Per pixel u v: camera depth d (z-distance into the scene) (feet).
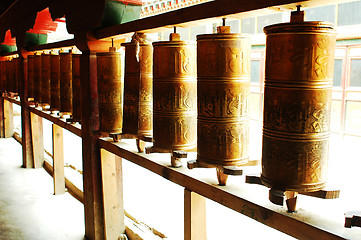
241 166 6.13
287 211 5.14
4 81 26.05
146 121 8.46
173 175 7.37
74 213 14.34
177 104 7.09
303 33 4.43
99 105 9.86
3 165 20.85
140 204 13.96
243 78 5.82
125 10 9.73
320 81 4.55
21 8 17.28
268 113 4.90
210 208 13.38
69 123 12.82
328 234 4.51
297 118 4.60
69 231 12.73
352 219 4.37
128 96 8.41
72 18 11.11
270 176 4.96
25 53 18.48
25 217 13.94
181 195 15.07
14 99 22.66
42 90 15.42
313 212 5.11
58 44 13.20
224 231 11.13
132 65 8.18
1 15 22.09
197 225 7.03
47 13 15.99
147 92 8.34
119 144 9.79
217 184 6.37
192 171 7.24
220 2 5.74
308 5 4.71
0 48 25.31
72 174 18.42
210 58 5.77
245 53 5.79
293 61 4.53
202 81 5.94
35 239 12.20
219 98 5.80
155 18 7.43
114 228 11.35
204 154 6.12
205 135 6.04
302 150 4.66
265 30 4.86
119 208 11.55
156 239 10.89
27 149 20.17
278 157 4.81
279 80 4.68
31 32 17.61
